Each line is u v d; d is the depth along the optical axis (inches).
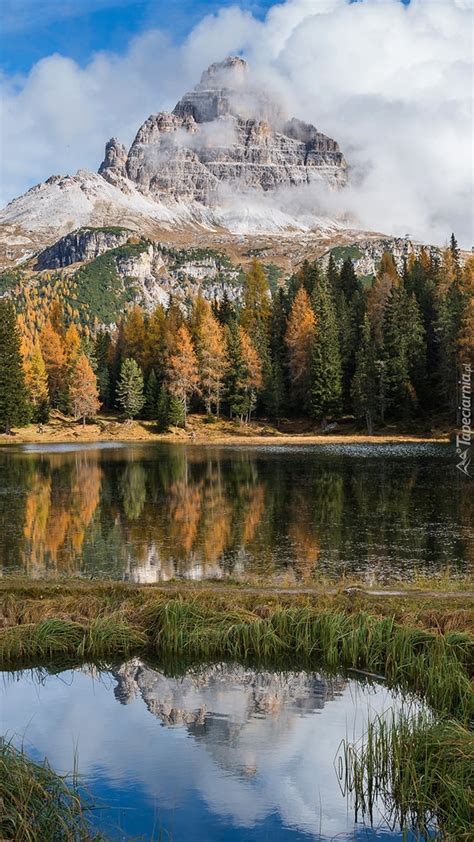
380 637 525.3
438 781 344.2
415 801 338.3
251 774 370.3
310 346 3614.7
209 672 529.3
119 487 1585.9
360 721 433.1
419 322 3420.3
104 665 542.6
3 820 308.3
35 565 863.7
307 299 3863.2
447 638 501.7
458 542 986.1
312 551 938.1
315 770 375.9
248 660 543.8
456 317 3078.2
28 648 547.5
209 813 334.3
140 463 2116.1
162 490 1530.5
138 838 312.8
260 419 3705.7
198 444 2933.1
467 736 362.9
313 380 3457.2
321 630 546.0
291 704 460.4
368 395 3117.6
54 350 4212.6
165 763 380.2
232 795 348.2
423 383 3277.6
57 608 612.7
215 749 398.9
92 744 403.2
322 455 2277.3
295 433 3403.1
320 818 334.3
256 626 550.0
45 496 1456.7
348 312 3905.0
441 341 3248.0
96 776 366.6
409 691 477.7
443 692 442.6
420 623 557.0
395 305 3341.5
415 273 4180.6
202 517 1200.2
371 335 3715.6
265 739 408.2
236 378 3595.0
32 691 489.4
